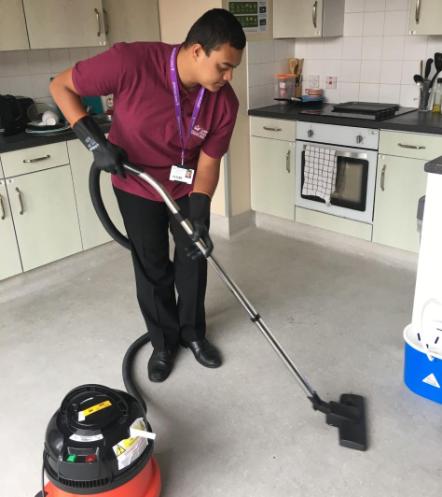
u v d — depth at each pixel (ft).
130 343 8.11
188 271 6.98
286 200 11.83
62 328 8.59
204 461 5.80
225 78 5.43
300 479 5.52
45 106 11.21
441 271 5.93
